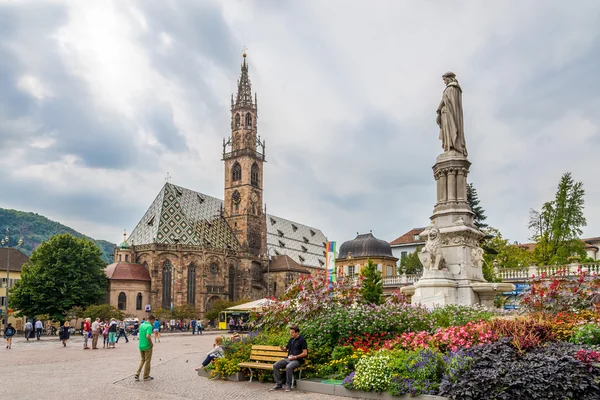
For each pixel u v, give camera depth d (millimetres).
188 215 140750
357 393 17438
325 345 21562
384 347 19422
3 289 115812
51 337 75375
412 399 15938
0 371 27938
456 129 29797
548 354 15016
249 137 159750
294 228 193125
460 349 16766
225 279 136250
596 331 16781
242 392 19156
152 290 123375
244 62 166125
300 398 17578
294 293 28719
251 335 26266
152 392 19859
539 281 27047
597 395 13477
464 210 28672
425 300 26938
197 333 89688
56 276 95500
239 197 156000
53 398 19000
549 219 70000
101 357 37250
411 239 122125
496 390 14227
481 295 27609
